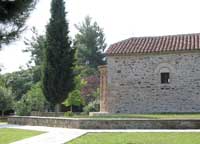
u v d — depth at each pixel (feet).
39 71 179.01
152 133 59.26
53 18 106.52
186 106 90.02
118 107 95.40
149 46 95.71
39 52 188.65
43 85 105.40
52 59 104.58
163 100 91.81
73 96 131.03
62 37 105.81
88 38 242.58
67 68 105.50
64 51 105.60
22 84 179.42
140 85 93.97
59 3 107.04
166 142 48.98
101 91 103.19
